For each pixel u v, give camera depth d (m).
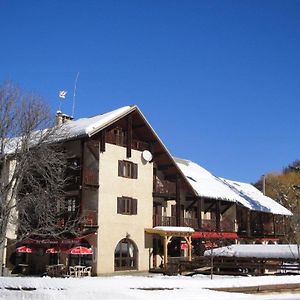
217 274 31.16
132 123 41.53
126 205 39.06
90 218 35.75
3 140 31.06
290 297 16.88
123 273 37.38
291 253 31.08
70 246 34.75
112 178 38.12
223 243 46.81
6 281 17.59
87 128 35.75
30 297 16.02
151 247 40.81
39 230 32.44
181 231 40.88
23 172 31.06
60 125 34.75
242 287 17.50
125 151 39.78
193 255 46.47
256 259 32.47
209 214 51.06
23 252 37.34
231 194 50.94
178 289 16.45
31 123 31.89
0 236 28.30
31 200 31.86
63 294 15.62
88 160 37.94
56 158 33.78
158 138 41.69
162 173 44.75
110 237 37.06
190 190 44.66
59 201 34.84
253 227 54.75
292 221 44.06
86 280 17.55
